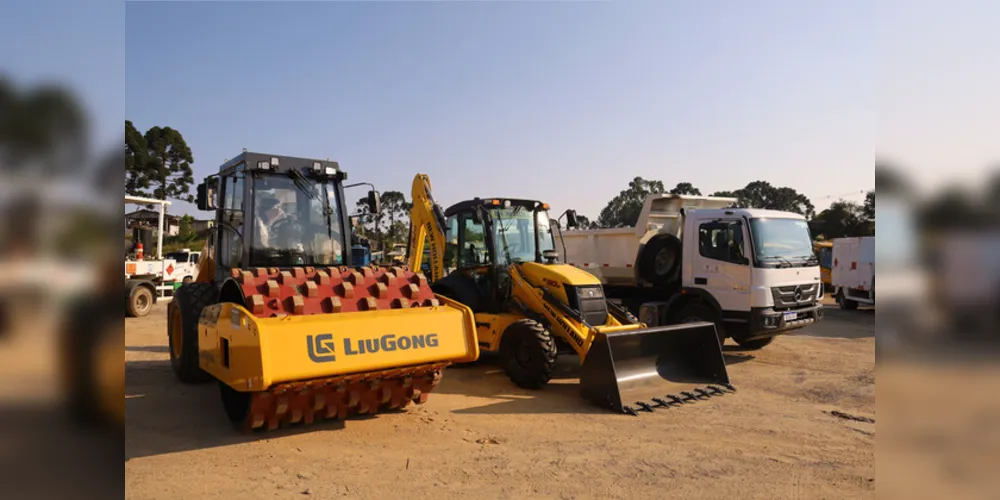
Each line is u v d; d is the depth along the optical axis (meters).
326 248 7.54
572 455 5.49
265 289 5.54
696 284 10.77
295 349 5.07
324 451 5.43
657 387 7.78
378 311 5.79
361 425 6.27
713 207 12.52
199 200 7.45
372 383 6.04
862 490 4.68
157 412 6.62
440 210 10.72
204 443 5.59
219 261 7.84
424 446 5.66
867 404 7.50
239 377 5.27
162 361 9.88
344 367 5.26
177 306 8.21
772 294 9.98
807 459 5.43
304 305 5.55
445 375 9.16
